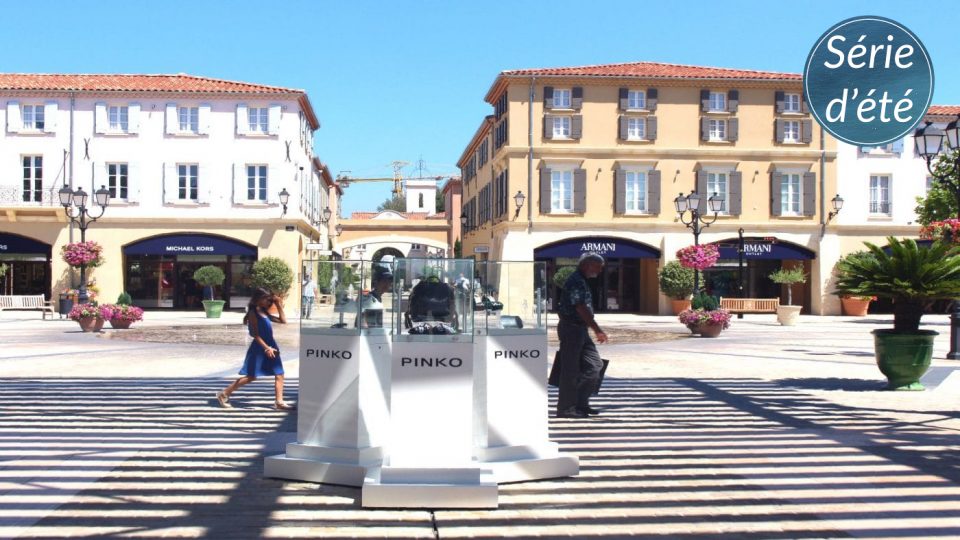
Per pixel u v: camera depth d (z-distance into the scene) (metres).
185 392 10.96
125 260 35.41
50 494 5.90
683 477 6.48
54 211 33.81
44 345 17.73
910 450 7.47
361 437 6.22
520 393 6.43
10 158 34.19
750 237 36.00
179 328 23.66
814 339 21.12
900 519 5.42
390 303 5.77
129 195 34.59
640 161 35.53
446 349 5.70
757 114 36.09
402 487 5.54
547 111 35.22
